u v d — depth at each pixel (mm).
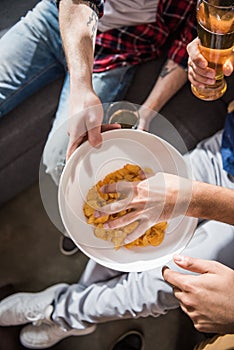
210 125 1582
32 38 1572
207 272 1162
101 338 1742
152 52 1571
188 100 1577
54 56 1601
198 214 1110
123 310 1394
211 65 1166
